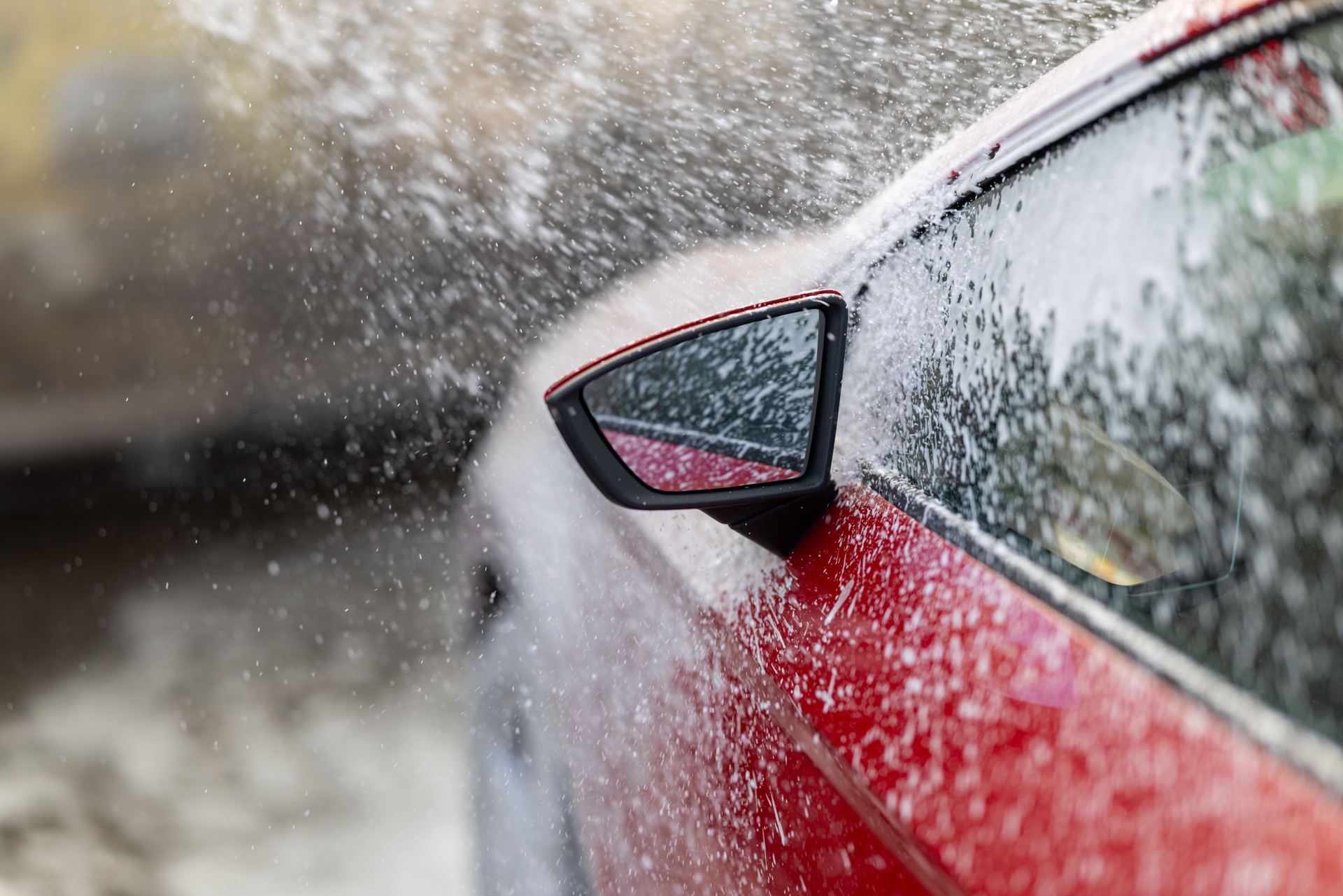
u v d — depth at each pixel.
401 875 2.73
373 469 5.07
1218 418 0.96
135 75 8.26
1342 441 0.86
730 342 1.60
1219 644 0.84
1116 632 0.91
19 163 8.02
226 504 5.23
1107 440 1.05
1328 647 0.77
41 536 5.43
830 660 1.19
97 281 7.26
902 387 1.43
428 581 4.16
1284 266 0.97
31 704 3.86
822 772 1.11
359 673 3.64
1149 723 0.81
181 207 7.46
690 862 1.49
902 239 1.57
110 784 3.31
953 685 1.00
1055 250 1.22
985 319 1.30
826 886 1.07
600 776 1.92
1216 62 1.09
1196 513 0.93
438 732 3.29
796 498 1.41
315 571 4.42
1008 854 0.81
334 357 5.85
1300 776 0.70
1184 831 0.72
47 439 6.20
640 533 1.93
